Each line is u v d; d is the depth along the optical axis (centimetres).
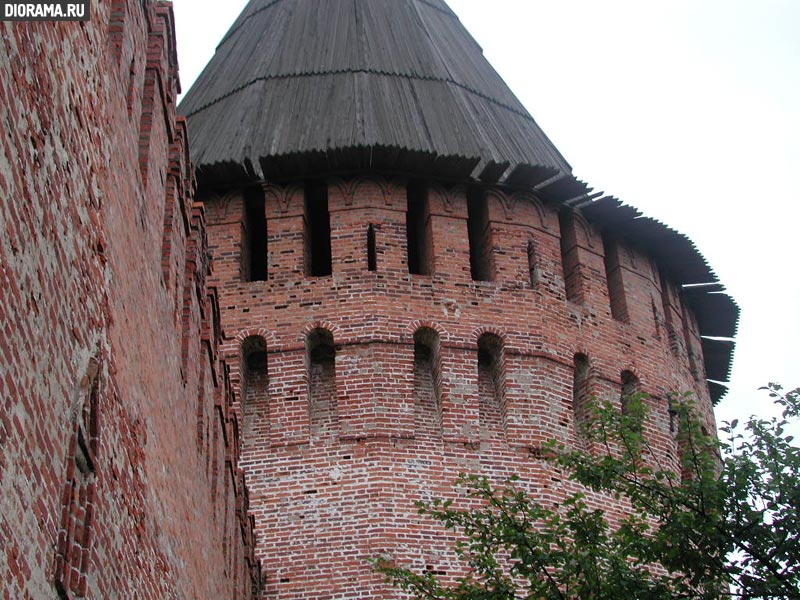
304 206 3362
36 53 1009
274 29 3853
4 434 895
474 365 3197
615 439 2145
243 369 3212
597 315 3441
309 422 3138
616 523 3145
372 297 3225
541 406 3194
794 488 1906
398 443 3091
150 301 1500
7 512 895
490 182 3428
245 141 3397
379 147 3278
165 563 1487
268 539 3016
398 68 3638
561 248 3512
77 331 1111
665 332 3628
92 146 1200
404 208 3341
